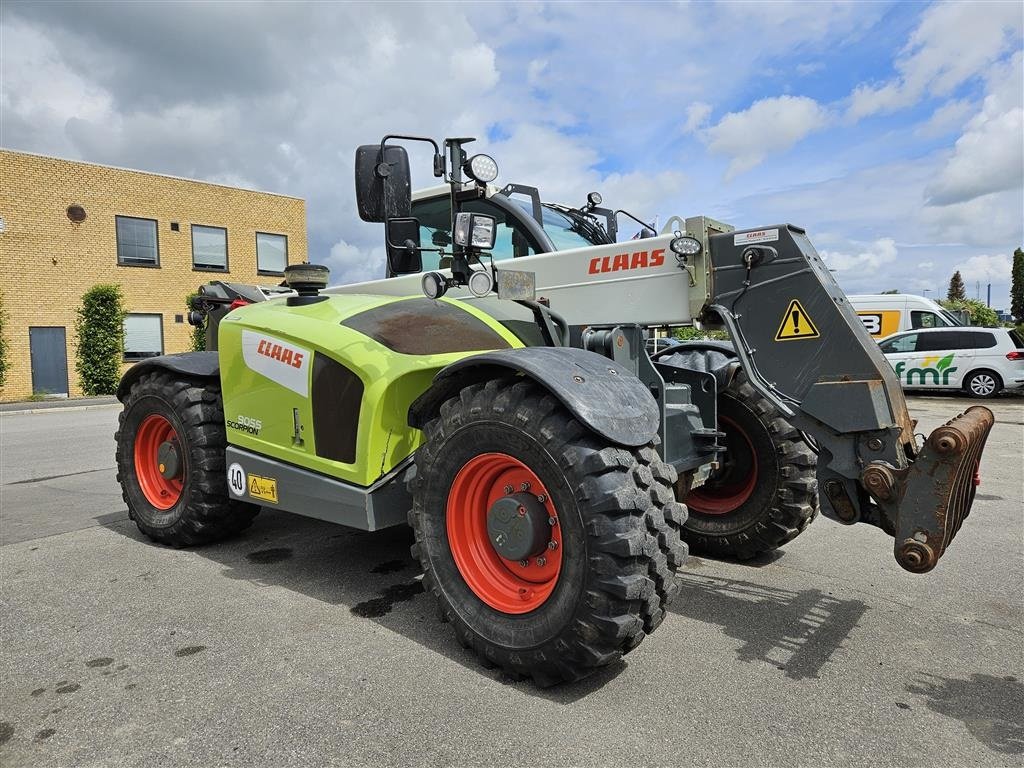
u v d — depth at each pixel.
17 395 17.59
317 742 2.10
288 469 3.45
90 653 2.73
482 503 2.72
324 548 4.16
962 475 2.49
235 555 4.04
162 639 2.85
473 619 2.58
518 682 2.48
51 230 18.14
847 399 2.79
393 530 4.55
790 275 2.97
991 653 2.72
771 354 3.04
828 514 2.90
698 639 2.86
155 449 4.43
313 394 3.32
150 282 19.88
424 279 3.23
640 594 2.24
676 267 3.31
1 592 3.43
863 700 2.35
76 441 9.84
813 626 3.00
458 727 2.17
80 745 2.10
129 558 3.99
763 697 2.37
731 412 3.95
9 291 17.52
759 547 3.89
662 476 2.44
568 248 4.41
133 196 19.47
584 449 2.30
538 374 2.39
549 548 2.51
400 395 3.09
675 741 2.10
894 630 2.95
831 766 1.97
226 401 3.86
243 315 3.86
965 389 14.23
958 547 4.15
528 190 4.54
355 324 3.32
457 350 3.20
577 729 2.16
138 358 19.75
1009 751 2.05
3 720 2.25
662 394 3.16
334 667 2.59
